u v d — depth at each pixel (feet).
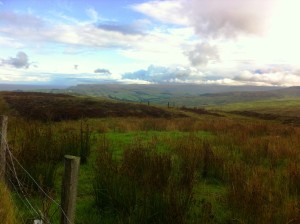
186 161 31.19
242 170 28.40
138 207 20.36
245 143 45.37
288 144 44.68
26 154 26.45
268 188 24.22
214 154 33.53
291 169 28.81
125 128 72.64
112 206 21.79
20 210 20.59
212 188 27.71
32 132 34.81
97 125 76.48
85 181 28.25
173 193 20.21
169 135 58.29
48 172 25.32
